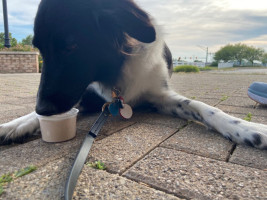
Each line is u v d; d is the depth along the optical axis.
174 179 0.26
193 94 0.95
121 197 0.23
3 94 0.96
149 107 0.59
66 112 0.40
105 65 0.45
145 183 0.25
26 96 0.91
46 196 0.23
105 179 0.26
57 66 0.39
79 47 0.39
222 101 0.77
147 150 0.34
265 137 0.34
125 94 0.52
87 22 0.39
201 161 0.30
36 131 0.42
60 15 0.37
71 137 0.39
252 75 2.59
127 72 0.49
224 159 0.31
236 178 0.26
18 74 2.42
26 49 2.88
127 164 0.29
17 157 0.32
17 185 0.25
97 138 0.39
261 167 0.29
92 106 0.57
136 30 0.39
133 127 0.45
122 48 0.44
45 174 0.27
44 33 0.37
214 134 0.41
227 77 2.21
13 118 0.54
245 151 0.34
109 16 0.39
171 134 0.41
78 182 0.25
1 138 0.38
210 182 0.25
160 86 0.56
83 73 0.41
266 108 0.65
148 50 0.50
